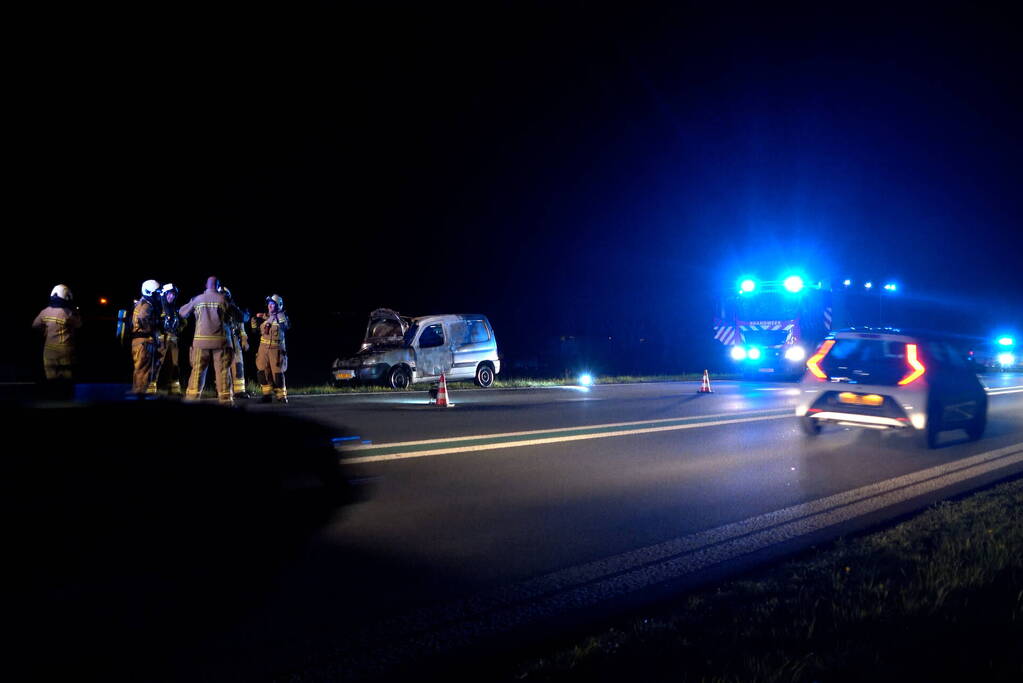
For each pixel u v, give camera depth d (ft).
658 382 81.61
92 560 15.31
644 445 33.40
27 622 12.96
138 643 12.32
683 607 14.40
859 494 24.88
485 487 24.32
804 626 12.94
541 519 20.80
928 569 15.93
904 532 19.51
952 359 35.63
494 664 12.09
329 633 13.02
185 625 13.09
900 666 11.27
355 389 58.18
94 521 15.20
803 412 35.86
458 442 32.42
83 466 15.03
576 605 14.69
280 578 15.57
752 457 31.32
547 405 49.42
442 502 22.26
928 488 25.95
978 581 15.10
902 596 14.21
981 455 32.94
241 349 47.26
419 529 19.43
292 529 19.02
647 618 13.85
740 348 82.99
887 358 34.32
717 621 13.48
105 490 15.25
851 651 11.76
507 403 50.29
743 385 75.46
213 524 16.80
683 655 11.90
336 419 38.73
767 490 25.25
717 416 44.78
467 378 64.28
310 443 19.30
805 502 23.65
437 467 27.09
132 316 40.24
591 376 84.58
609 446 32.83
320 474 19.72
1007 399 61.46
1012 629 12.73
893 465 30.22
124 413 15.89
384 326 65.36
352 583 15.43
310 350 104.12
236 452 17.17
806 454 32.32
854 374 34.60
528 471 26.99
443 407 46.26
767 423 41.96
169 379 44.70
